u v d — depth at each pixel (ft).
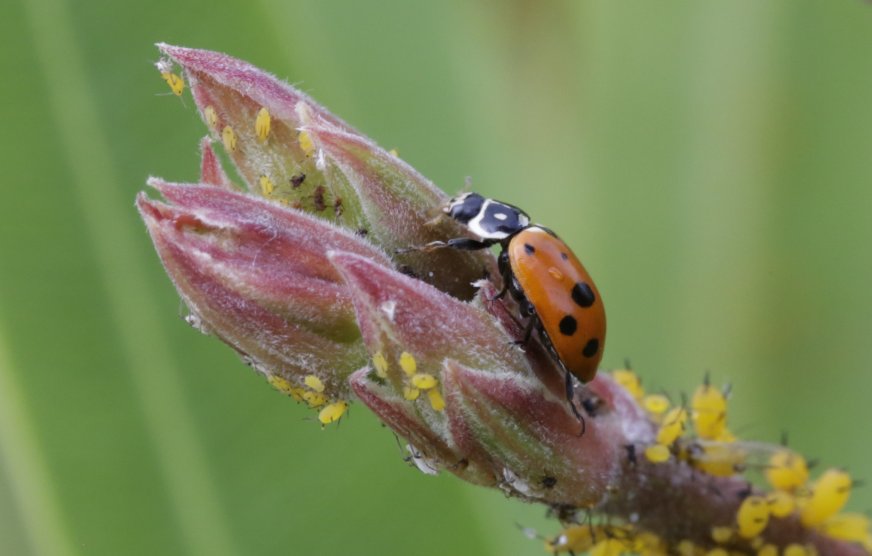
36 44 0.24
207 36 0.25
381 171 0.21
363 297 0.21
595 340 0.22
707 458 0.23
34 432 0.24
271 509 0.24
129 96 0.24
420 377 0.21
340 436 0.25
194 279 0.21
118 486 0.24
